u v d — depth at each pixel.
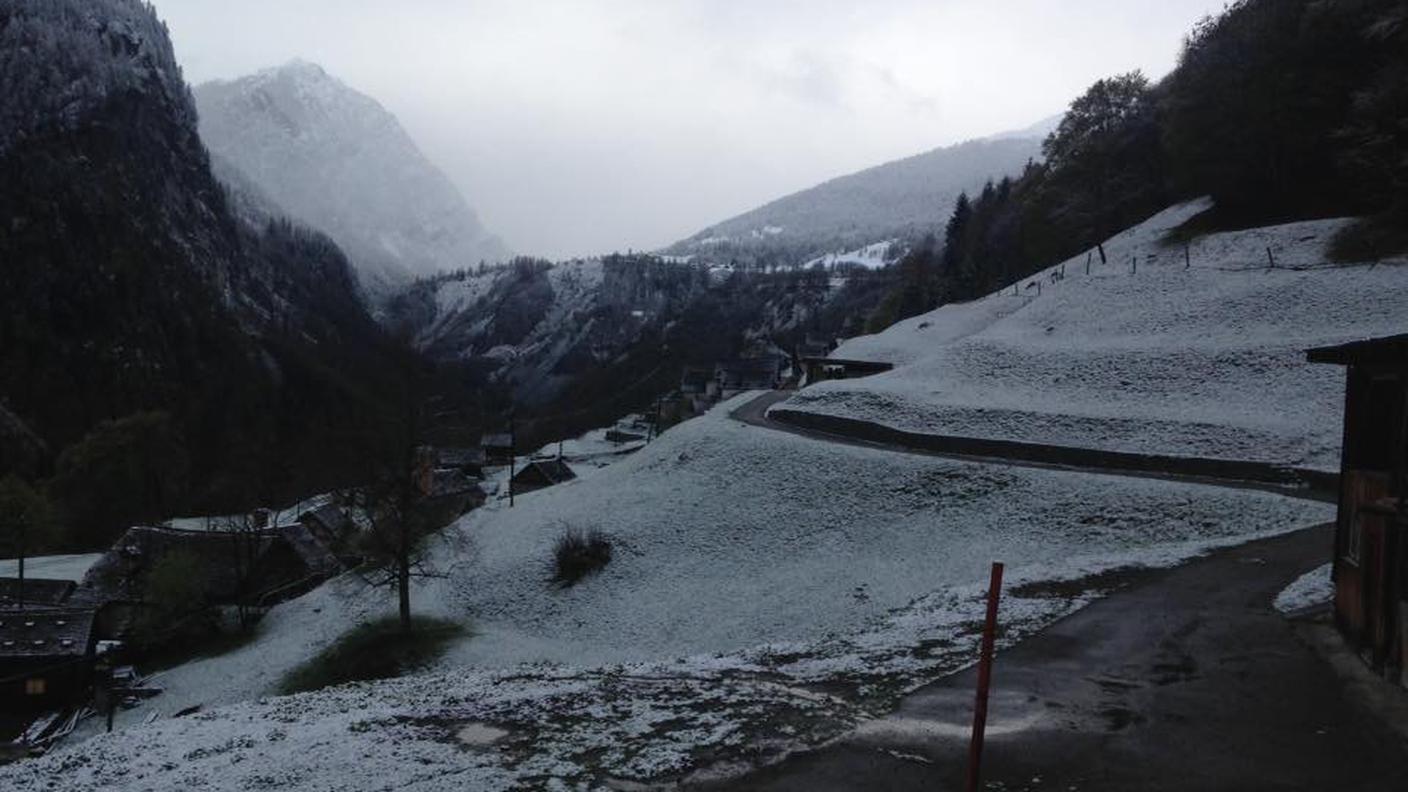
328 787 10.59
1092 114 106.50
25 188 163.50
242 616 51.41
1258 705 12.74
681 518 48.59
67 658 42.09
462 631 42.34
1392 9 66.12
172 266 174.50
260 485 90.25
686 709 13.22
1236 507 33.03
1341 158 66.00
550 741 12.00
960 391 57.50
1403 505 12.73
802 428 60.50
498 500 77.06
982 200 153.62
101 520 83.19
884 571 36.53
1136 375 52.19
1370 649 13.83
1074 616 18.38
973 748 9.00
